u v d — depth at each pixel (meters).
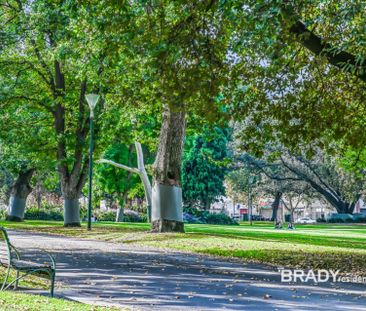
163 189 27.84
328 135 20.58
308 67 19.73
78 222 36.91
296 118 19.55
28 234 28.50
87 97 31.31
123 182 58.16
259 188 78.94
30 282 12.78
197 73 16.33
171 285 13.34
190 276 14.94
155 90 18.53
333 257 19.28
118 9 16.47
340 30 18.06
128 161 57.91
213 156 73.31
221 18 15.98
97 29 18.22
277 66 15.45
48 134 38.41
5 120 37.66
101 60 22.50
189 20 16.34
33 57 36.50
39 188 75.06
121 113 33.97
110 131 36.59
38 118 38.59
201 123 29.75
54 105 37.31
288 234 32.75
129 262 17.69
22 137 37.97
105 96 34.44
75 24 22.81
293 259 18.81
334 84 19.97
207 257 19.62
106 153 57.28
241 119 18.97
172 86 16.44
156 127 37.56
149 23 16.92
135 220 64.00
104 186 58.38
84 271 15.39
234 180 77.38
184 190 74.31
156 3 16.91
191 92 16.42
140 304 10.88
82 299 11.09
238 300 11.58
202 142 73.88
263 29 13.94
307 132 19.50
